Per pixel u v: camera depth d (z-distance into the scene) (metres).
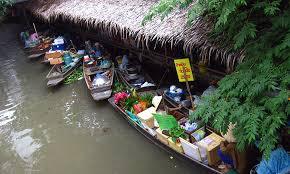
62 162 9.87
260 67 5.68
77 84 14.46
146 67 13.31
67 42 18.72
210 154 7.38
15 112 13.33
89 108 12.41
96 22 12.59
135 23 10.25
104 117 11.64
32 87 15.27
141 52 13.35
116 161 9.41
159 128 8.94
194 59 10.40
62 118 12.20
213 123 6.00
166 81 11.75
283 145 6.45
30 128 12.00
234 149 6.87
